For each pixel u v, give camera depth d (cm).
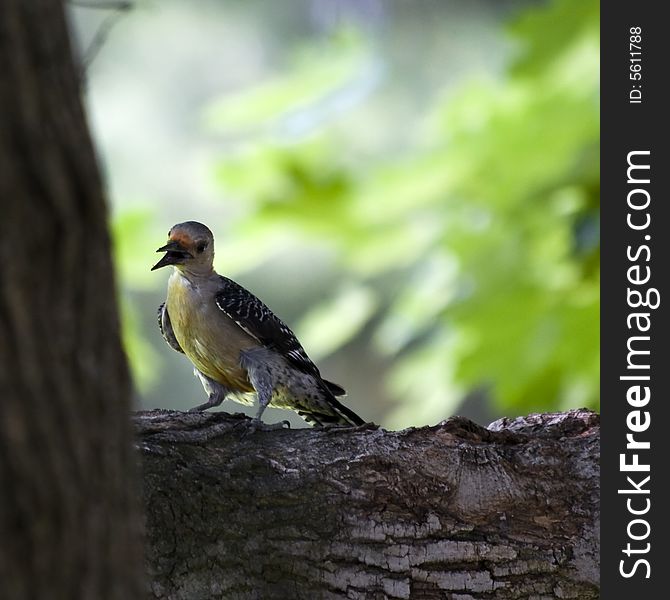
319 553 693
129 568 446
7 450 398
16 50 402
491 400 1275
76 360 418
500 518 714
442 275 1306
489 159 1263
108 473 431
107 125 1822
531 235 1285
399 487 707
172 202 1805
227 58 1848
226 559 685
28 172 404
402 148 1561
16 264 400
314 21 1838
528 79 1277
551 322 1234
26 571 402
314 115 1400
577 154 1289
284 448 713
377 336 1451
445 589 697
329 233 1304
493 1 1686
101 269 429
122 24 1809
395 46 1667
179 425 710
